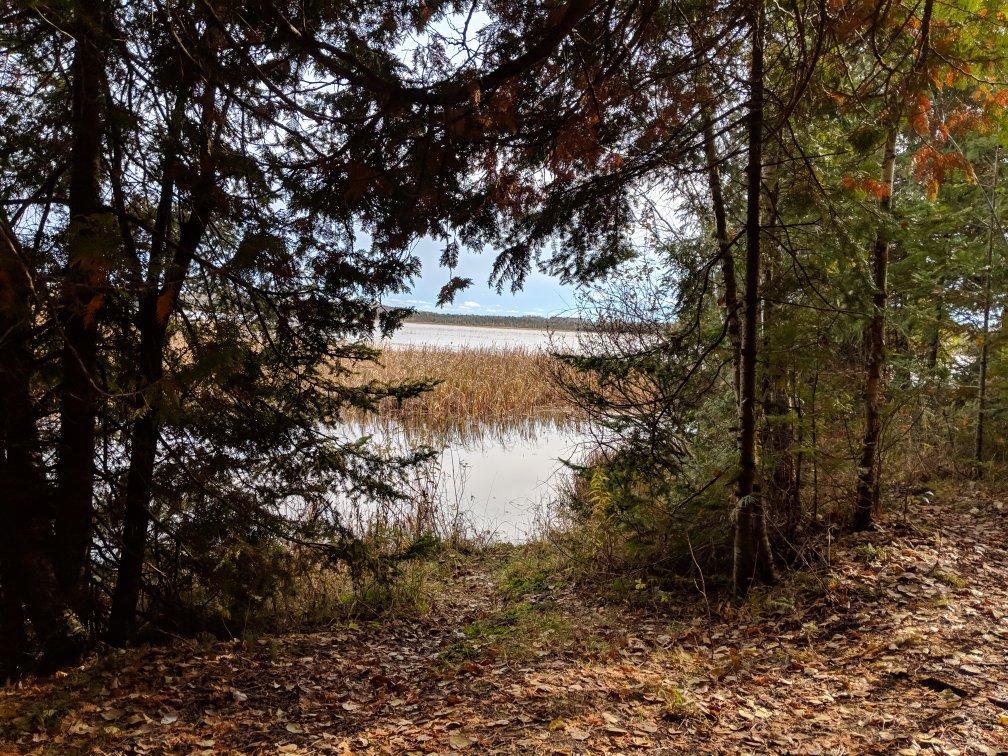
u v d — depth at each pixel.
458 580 8.88
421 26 3.89
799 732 3.78
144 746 3.89
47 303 4.02
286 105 3.85
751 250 5.92
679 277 7.51
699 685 4.64
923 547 6.90
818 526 7.66
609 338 8.51
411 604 7.64
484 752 3.70
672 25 3.87
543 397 19.64
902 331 7.52
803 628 5.54
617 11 3.78
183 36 3.84
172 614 6.12
